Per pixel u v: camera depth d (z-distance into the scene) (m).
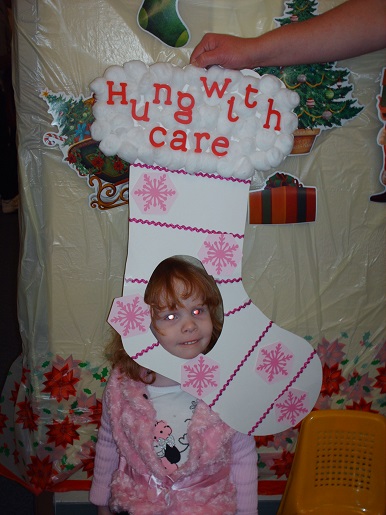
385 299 0.90
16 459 0.97
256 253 0.86
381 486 0.91
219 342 0.78
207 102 0.72
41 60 0.75
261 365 0.79
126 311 0.75
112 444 0.85
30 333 0.87
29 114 0.77
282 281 0.88
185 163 0.72
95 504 0.87
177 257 0.80
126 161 0.77
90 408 0.91
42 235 0.83
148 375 0.82
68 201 0.81
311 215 0.84
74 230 0.83
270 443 0.95
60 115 0.77
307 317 0.90
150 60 0.76
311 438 0.90
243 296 0.78
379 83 0.79
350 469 0.92
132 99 0.71
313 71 0.78
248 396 0.80
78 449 0.93
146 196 0.74
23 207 0.81
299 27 0.72
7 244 2.62
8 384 0.95
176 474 0.77
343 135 0.81
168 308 0.77
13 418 0.95
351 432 0.91
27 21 0.74
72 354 0.89
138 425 0.79
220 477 0.80
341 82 0.78
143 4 0.74
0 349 1.81
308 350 0.81
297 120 0.74
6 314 2.04
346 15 0.72
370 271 0.88
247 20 0.76
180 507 0.77
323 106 0.79
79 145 0.79
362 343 0.92
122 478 0.80
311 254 0.86
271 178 0.82
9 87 2.66
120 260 0.84
